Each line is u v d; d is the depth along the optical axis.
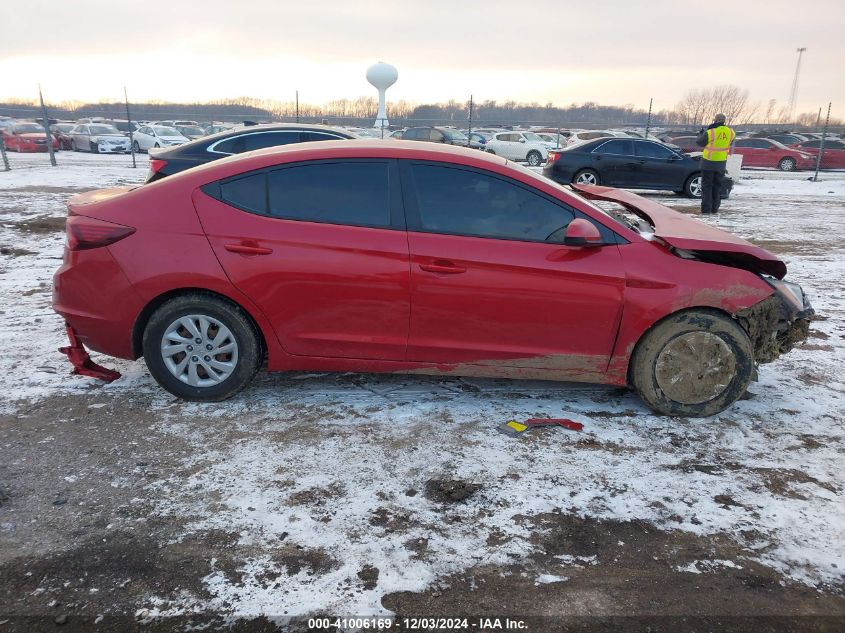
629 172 16.23
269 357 3.76
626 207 4.48
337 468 3.21
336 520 2.80
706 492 3.08
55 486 3.01
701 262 3.72
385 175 3.69
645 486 3.12
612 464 3.31
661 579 2.50
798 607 2.38
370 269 3.59
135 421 3.65
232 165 3.74
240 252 3.59
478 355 3.75
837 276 7.75
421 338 3.71
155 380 4.09
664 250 3.73
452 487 3.05
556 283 3.60
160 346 3.74
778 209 14.45
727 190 15.60
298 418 3.73
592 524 2.82
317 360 3.78
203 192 3.68
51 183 15.45
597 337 3.71
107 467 3.18
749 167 29.33
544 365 3.78
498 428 3.67
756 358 3.90
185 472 3.15
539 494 3.03
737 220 12.57
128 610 2.29
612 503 2.97
